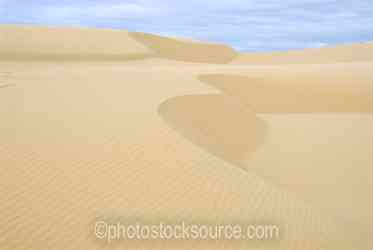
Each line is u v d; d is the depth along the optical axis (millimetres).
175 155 8547
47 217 6043
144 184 7203
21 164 7715
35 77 19672
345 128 15570
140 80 18875
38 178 7203
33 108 12070
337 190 9125
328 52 63844
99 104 12812
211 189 7168
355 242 6008
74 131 9734
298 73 24109
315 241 5754
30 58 45406
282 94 20734
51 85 16750
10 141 8891
